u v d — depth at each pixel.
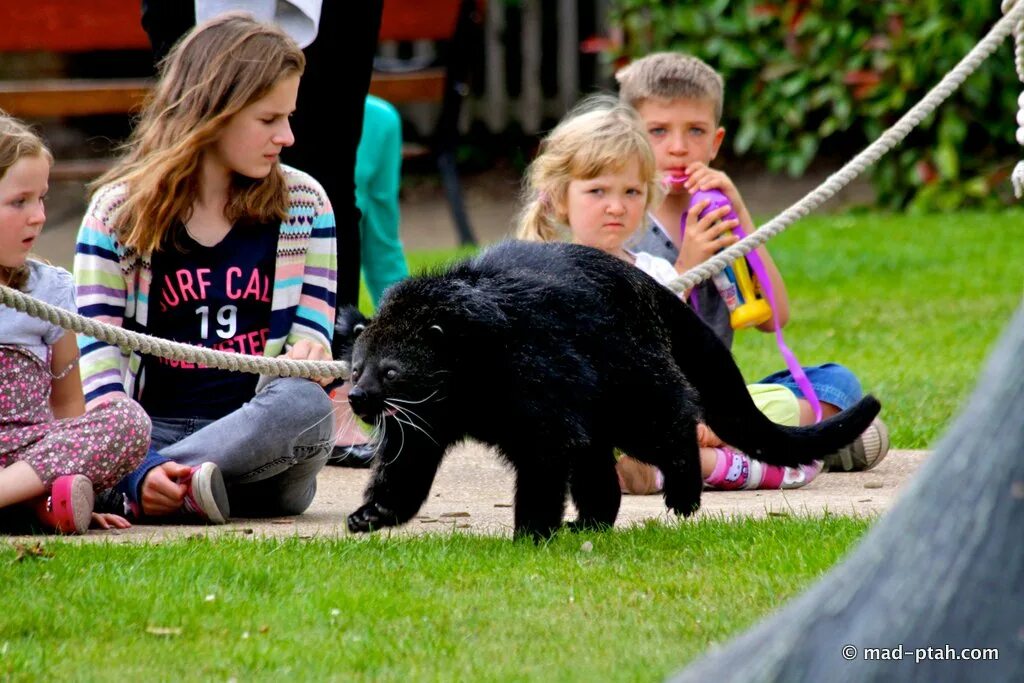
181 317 14.88
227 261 14.91
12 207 13.32
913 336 26.73
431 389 12.35
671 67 18.14
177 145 14.33
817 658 6.42
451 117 36.28
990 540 6.29
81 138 47.00
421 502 13.28
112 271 14.65
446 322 12.26
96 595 10.68
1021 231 37.88
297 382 14.60
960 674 6.24
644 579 11.20
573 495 13.88
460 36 34.62
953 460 6.43
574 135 16.19
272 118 14.48
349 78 18.27
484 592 10.94
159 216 14.40
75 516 13.37
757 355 25.45
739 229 17.00
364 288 32.56
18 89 31.75
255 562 11.69
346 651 9.52
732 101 43.69
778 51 42.78
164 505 14.19
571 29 48.03
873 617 6.38
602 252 13.36
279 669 9.20
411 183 48.09
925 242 37.00
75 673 9.13
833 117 42.66
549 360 12.16
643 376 12.86
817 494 15.96
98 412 13.79
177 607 10.42
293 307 15.23
